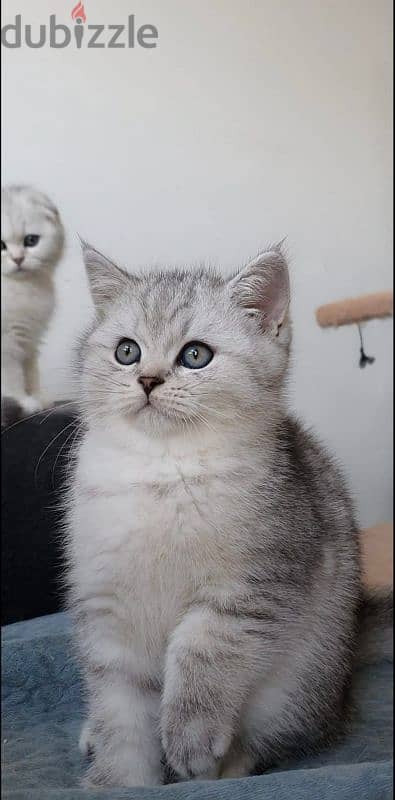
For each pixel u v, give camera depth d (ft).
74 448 1.53
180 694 1.33
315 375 1.85
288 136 1.76
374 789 1.19
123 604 1.40
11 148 1.70
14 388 1.81
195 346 1.39
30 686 1.59
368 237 1.85
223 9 1.68
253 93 1.73
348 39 1.79
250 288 1.44
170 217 1.73
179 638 1.35
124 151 1.71
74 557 1.44
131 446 1.42
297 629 1.44
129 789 1.22
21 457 1.78
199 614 1.36
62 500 1.55
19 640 1.64
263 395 1.43
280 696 1.46
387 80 1.82
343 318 1.83
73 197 1.74
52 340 1.84
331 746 1.52
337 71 1.79
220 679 1.34
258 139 1.74
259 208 1.75
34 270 1.77
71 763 1.41
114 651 1.41
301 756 1.50
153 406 1.36
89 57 1.66
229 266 1.73
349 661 1.60
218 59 1.70
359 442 1.94
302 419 1.82
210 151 1.72
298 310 1.80
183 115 1.70
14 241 1.76
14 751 1.44
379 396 1.93
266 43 1.72
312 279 1.81
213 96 1.70
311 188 1.79
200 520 1.37
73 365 1.54
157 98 1.69
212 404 1.38
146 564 1.37
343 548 1.59
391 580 1.86
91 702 1.43
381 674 1.74
